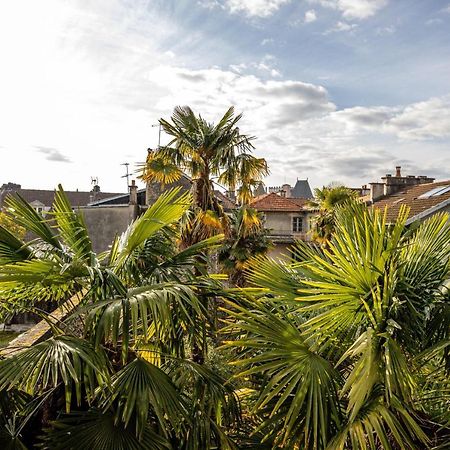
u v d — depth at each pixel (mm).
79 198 43250
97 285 4266
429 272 4352
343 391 3449
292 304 4703
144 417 3527
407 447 3734
